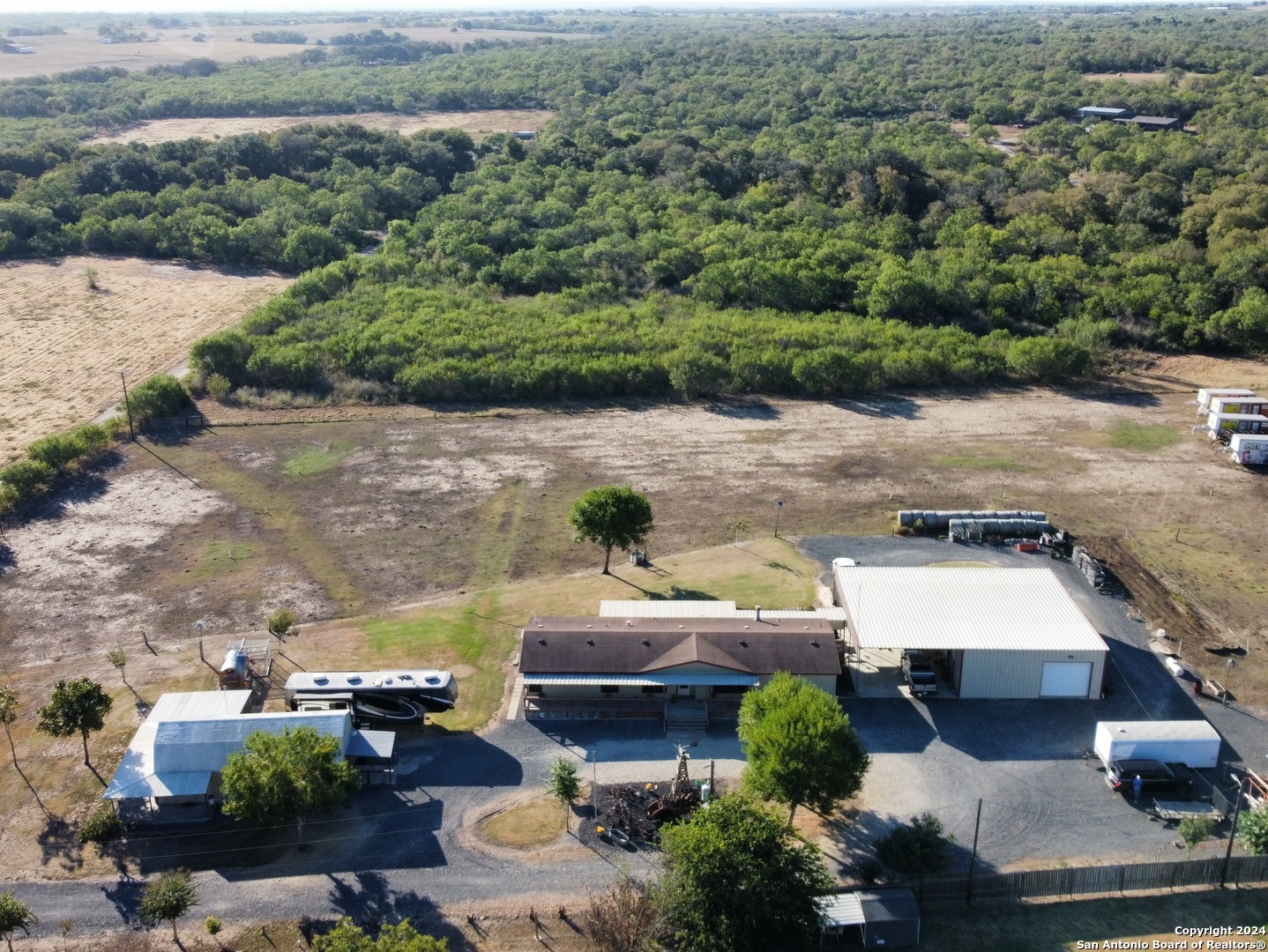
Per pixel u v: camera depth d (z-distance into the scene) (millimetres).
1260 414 82188
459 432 85250
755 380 93500
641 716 49062
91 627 56125
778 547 65250
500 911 37469
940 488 73750
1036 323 108875
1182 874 38312
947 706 49719
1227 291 112062
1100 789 43938
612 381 93562
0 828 41500
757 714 43375
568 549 65500
